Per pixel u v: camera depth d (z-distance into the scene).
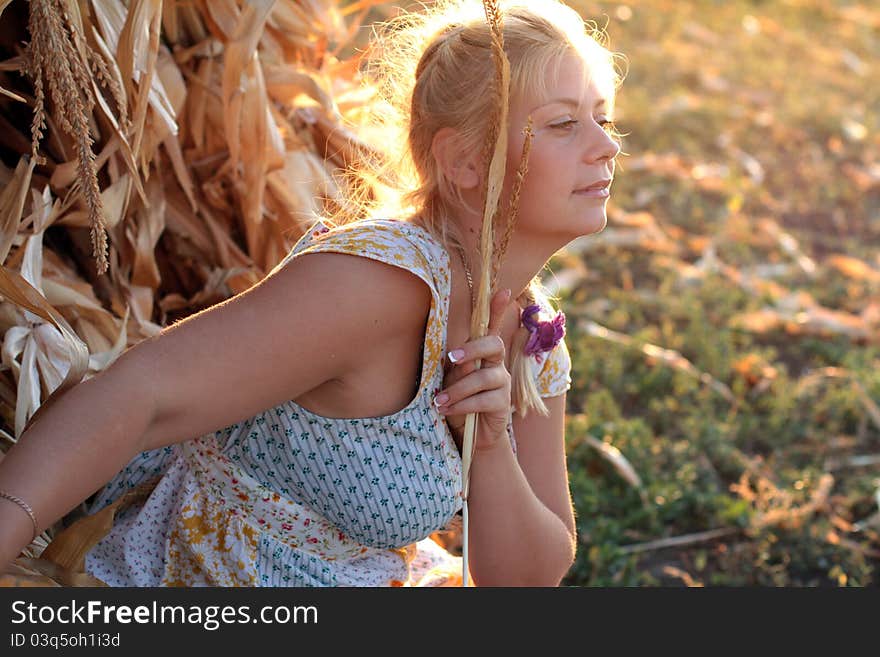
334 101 5.73
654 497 7.01
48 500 3.11
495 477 3.93
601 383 8.48
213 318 3.39
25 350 4.34
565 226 3.68
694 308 9.74
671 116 14.98
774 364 9.28
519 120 3.60
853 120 16.28
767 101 16.42
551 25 3.64
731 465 7.55
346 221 4.59
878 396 8.59
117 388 3.24
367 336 3.49
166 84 5.10
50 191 4.81
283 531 3.84
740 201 12.41
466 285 3.80
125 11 4.61
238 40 5.02
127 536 3.92
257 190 5.31
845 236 12.41
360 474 3.71
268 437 3.73
